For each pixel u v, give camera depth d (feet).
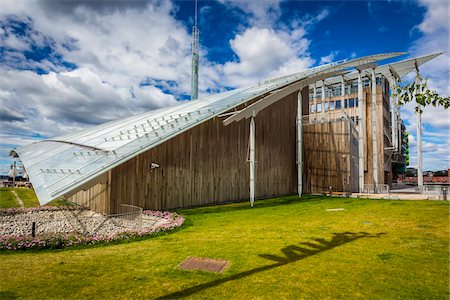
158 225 51.34
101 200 67.31
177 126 73.10
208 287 24.67
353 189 118.62
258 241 39.24
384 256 31.37
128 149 62.75
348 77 154.40
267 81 117.29
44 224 56.59
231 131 91.86
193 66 154.81
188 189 78.48
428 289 23.43
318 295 22.86
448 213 56.90
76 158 66.64
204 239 41.29
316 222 53.01
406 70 149.38
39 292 24.04
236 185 92.02
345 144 112.57
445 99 23.72
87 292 24.04
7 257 33.32
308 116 126.52
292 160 118.11
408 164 265.54
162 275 27.48
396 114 171.22
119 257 33.09
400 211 61.72
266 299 22.39
